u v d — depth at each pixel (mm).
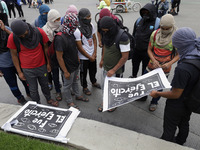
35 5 12375
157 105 2998
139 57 3119
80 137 2123
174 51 2295
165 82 2004
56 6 11789
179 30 1529
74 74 2848
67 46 2338
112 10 10352
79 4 12484
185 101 1658
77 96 3137
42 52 2561
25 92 3453
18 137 2133
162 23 2109
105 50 2391
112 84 2252
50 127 2244
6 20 3082
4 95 3391
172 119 1870
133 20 8273
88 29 2836
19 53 2406
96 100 3174
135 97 1947
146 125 2584
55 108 2568
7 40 2459
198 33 6211
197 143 2271
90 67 3266
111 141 2062
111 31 2094
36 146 2008
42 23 3244
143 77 2199
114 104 1974
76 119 2410
